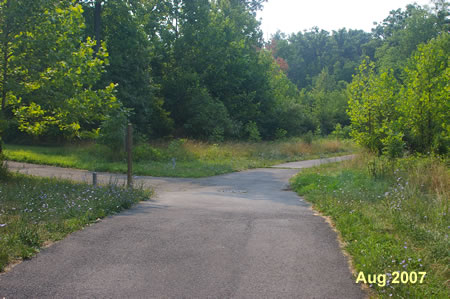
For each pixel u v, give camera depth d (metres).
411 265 4.95
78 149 26.84
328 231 6.91
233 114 45.84
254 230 6.91
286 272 4.82
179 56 41.75
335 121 59.78
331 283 4.50
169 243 6.02
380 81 20.11
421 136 17.14
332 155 33.50
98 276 4.64
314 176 15.72
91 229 6.86
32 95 13.41
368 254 5.15
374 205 8.95
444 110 16.55
